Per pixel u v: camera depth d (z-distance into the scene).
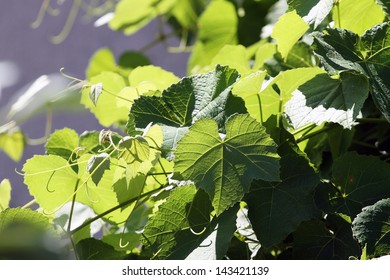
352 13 1.53
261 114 1.53
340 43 1.48
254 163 1.41
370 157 1.51
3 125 1.86
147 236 1.46
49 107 1.74
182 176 1.42
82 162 1.51
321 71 1.52
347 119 1.43
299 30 1.51
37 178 1.54
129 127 1.49
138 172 1.49
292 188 1.46
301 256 1.48
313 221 1.48
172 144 1.46
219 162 1.41
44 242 1.33
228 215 1.44
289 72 1.52
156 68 1.65
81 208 1.60
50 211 1.56
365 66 1.46
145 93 1.55
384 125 1.61
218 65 1.50
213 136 1.42
